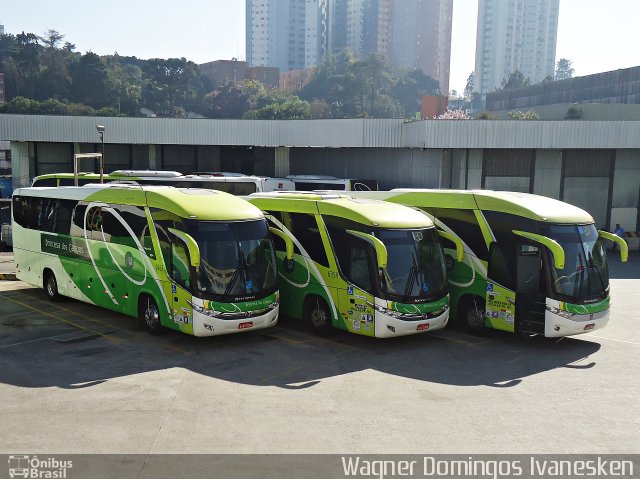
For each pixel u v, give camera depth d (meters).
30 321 16.39
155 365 12.79
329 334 15.34
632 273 26.09
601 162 33.25
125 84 126.25
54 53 130.50
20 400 10.69
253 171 41.12
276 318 14.73
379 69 148.75
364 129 34.41
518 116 66.00
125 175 28.45
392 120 34.06
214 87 157.88
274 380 12.02
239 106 141.88
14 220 20.39
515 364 13.34
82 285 17.28
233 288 13.89
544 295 14.42
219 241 13.93
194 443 9.10
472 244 15.77
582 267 14.34
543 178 32.84
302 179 34.00
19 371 12.26
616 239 14.97
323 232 15.32
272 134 36.06
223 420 9.96
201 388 11.46
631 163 33.50
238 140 36.25
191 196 14.80
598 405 10.94
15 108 104.50
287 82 188.25
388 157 36.25
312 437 9.37
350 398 11.08
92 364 12.78
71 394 11.02
